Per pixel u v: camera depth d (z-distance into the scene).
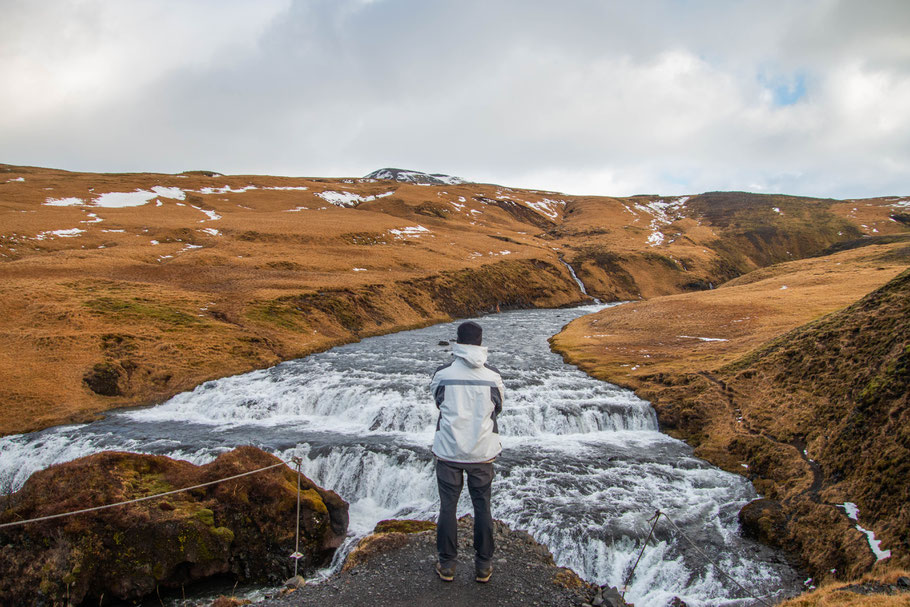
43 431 29.67
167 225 92.62
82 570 14.49
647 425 29.89
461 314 83.06
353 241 104.44
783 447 23.48
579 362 43.62
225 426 29.86
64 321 44.16
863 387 23.14
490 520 7.85
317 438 27.16
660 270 135.88
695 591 15.59
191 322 49.16
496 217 181.88
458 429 7.43
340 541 17.95
